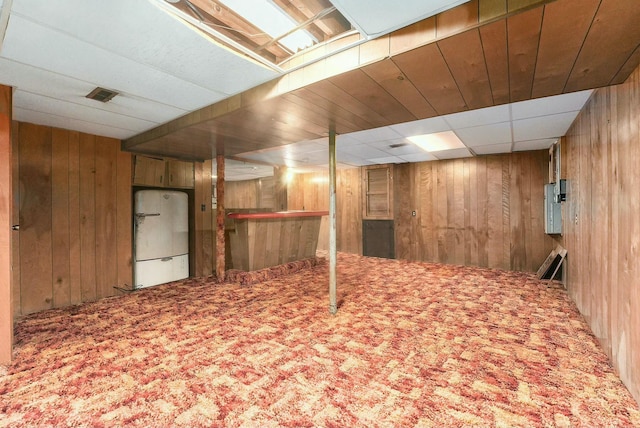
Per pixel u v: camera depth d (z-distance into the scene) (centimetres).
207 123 303
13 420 166
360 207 761
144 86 245
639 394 173
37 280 344
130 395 187
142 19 161
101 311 341
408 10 156
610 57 173
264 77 232
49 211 354
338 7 154
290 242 563
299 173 869
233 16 177
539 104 296
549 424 161
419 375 208
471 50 169
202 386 196
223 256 482
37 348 249
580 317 316
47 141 354
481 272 546
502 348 247
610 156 225
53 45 184
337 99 240
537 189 548
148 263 450
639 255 175
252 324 299
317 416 168
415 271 555
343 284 459
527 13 137
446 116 337
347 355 236
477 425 161
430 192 653
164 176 475
